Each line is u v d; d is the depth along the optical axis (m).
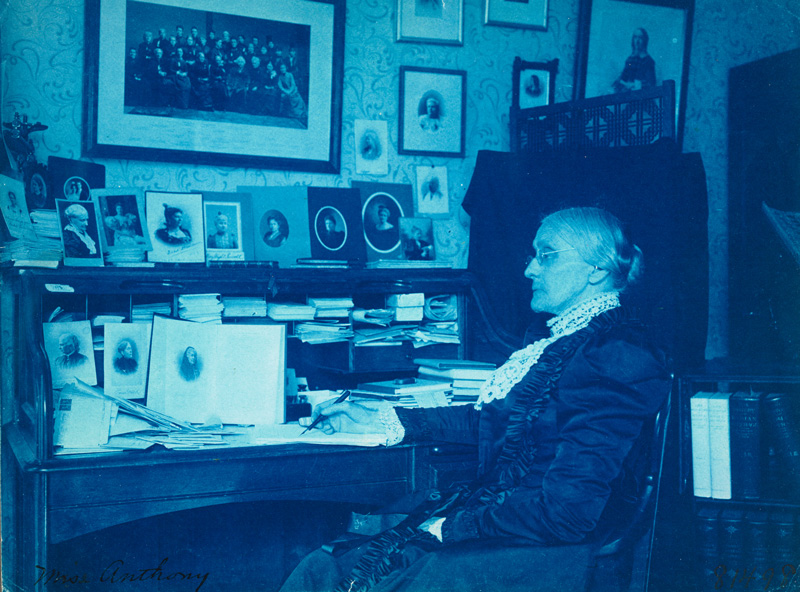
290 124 2.64
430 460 2.11
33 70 2.31
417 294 2.50
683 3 3.11
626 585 1.67
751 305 3.12
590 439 1.55
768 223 3.04
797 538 2.39
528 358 1.84
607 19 3.03
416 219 2.79
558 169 2.66
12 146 2.05
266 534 2.53
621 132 2.71
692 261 2.63
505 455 1.73
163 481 1.85
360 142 2.77
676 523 2.47
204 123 2.52
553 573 1.55
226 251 2.46
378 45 2.79
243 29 2.56
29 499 1.83
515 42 2.99
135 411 2.00
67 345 2.12
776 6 3.31
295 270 2.31
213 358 2.25
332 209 2.62
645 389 1.57
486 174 2.77
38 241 2.00
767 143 3.07
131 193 2.19
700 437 2.48
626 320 1.72
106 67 2.38
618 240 1.80
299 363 2.56
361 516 2.56
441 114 2.88
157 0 2.44
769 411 2.44
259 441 2.01
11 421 2.31
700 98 3.21
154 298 2.34
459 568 1.56
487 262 2.73
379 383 2.38
